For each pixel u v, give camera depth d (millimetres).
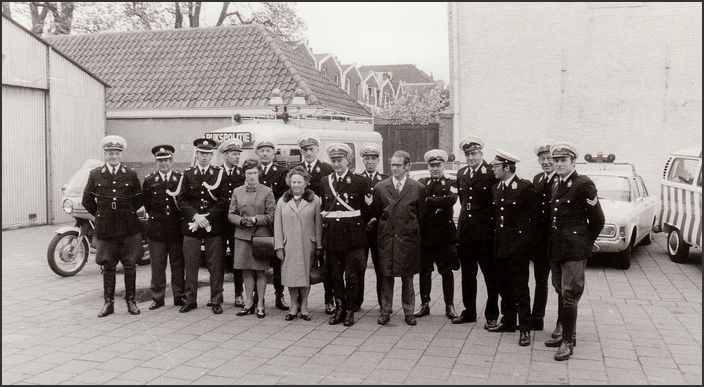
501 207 6254
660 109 16094
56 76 16125
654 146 16203
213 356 5797
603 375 5293
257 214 7254
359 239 6879
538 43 16656
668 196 11492
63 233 9531
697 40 15742
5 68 14539
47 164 16000
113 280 7359
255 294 7773
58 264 9578
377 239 7031
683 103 15953
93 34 21797
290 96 17125
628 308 7750
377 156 7770
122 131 18469
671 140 16094
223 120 17438
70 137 16672
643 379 5203
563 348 5746
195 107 17547
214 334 6543
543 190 6473
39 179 15789
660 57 16016
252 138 9883
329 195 6938
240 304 7801
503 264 6395
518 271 6176
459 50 17109
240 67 18641
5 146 14742
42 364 5543
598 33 16312
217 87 18094
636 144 16297
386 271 6828
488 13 16875
